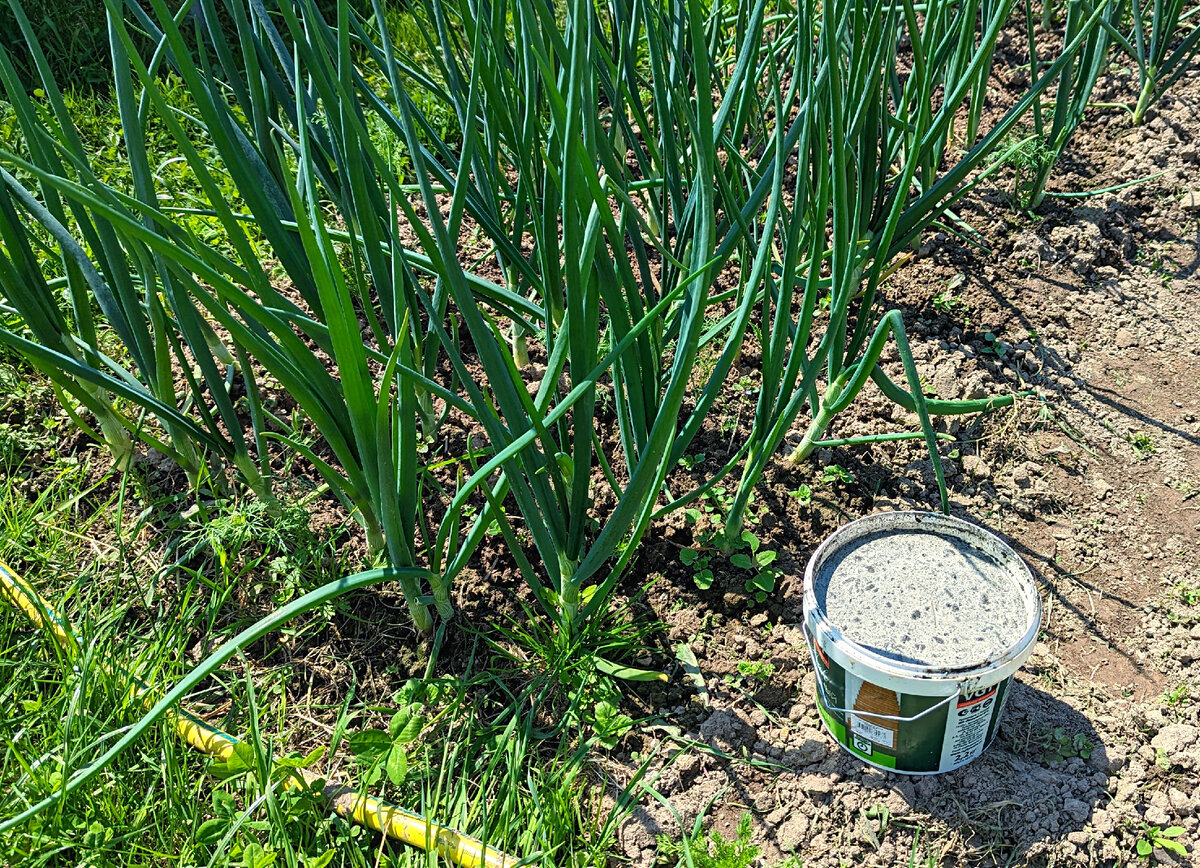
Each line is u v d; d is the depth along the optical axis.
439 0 1.82
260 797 1.51
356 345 1.30
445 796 1.62
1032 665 1.81
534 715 1.77
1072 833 1.56
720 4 1.99
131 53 1.09
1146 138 2.91
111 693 1.68
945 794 1.62
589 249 1.33
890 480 2.12
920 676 1.45
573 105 1.22
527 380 2.36
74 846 1.50
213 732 1.67
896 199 1.78
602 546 1.61
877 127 1.98
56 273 2.51
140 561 2.02
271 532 1.92
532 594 1.94
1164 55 2.97
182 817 1.57
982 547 1.64
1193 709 1.72
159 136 2.98
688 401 2.27
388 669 1.85
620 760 1.71
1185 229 2.64
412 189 2.22
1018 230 2.68
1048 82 2.20
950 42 2.26
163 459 2.20
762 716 1.76
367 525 1.79
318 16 1.42
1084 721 1.72
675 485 2.11
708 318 2.41
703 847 1.50
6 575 1.86
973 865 1.56
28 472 2.20
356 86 1.82
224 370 2.32
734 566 1.96
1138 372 2.33
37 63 1.61
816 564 1.63
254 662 1.86
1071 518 2.05
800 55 1.61
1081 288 2.53
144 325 1.82
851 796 1.63
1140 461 2.15
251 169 1.49
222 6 3.28
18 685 1.76
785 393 1.71
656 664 1.84
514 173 2.79
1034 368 2.34
